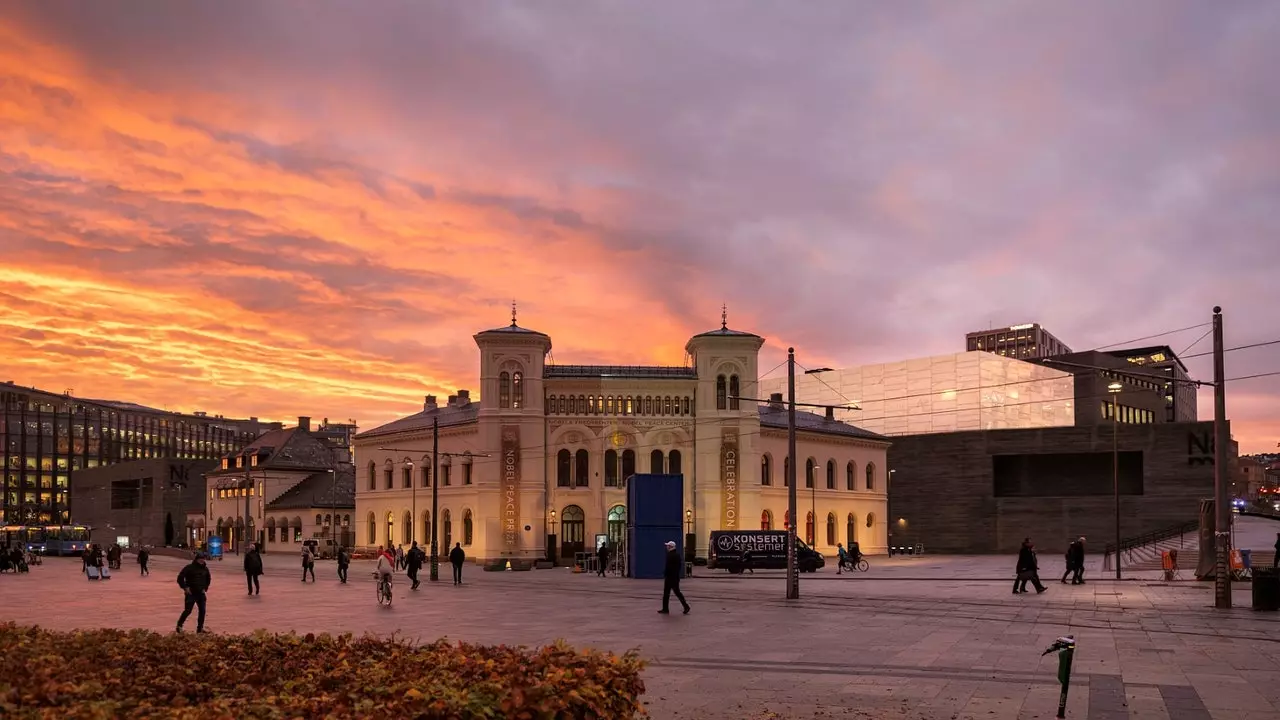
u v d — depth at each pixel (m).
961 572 62.53
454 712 8.84
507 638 25.75
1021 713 15.59
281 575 63.91
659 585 51.69
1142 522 98.81
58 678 10.96
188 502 141.88
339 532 111.62
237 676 11.91
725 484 83.25
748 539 66.44
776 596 41.59
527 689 9.33
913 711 15.73
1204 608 34.06
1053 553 101.12
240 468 120.88
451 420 88.44
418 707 8.95
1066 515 101.81
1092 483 103.00
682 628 28.17
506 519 80.88
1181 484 97.81
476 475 83.38
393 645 13.39
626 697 10.30
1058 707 15.53
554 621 30.50
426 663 11.40
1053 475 104.62
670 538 59.69
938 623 29.39
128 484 154.25
